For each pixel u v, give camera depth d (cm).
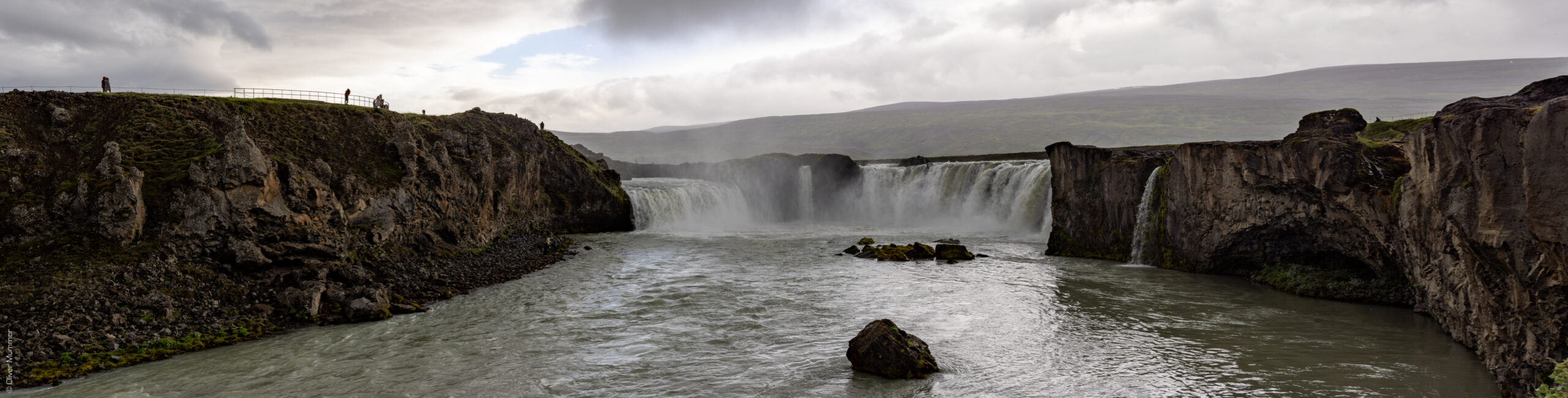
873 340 2475
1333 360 2569
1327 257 3909
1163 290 4000
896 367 2434
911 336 2617
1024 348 2803
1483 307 2191
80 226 3192
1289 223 3853
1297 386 2295
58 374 2303
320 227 3869
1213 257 4447
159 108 4197
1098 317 3341
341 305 3294
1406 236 2881
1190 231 4600
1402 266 3203
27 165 3478
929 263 5244
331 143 4625
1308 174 3559
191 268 3209
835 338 2975
